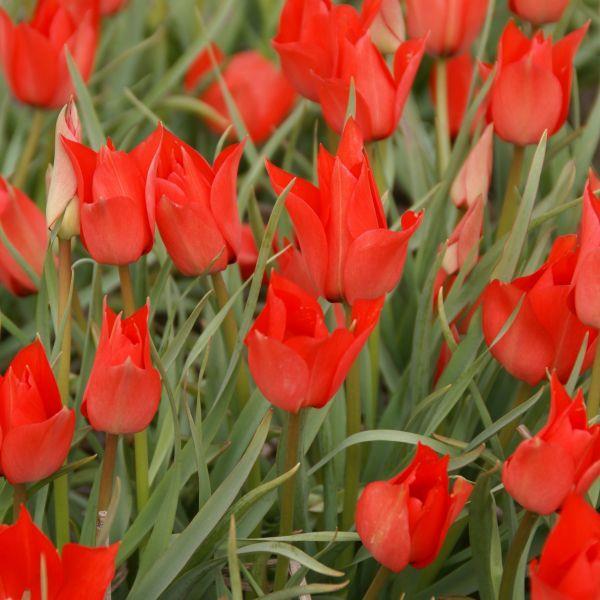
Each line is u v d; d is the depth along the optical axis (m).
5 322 1.42
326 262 1.29
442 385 1.37
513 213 1.45
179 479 1.31
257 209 1.47
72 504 1.42
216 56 1.81
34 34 1.52
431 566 1.37
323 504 1.39
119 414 1.26
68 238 1.30
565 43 1.41
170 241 1.30
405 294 1.53
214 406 1.34
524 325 1.29
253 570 1.35
